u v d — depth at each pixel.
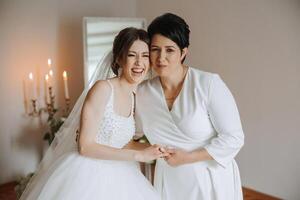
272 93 2.85
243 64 3.03
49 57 3.55
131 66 1.48
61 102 3.68
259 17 2.85
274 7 2.74
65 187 1.51
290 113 2.75
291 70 2.69
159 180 1.73
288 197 2.89
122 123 1.55
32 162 3.56
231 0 3.04
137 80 1.51
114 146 1.58
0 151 3.36
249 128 3.09
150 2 3.91
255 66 2.94
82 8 3.72
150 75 1.75
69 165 1.56
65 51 3.65
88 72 3.54
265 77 2.88
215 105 1.51
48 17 3.50
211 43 3.28
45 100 3.57
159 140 1.66
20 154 3.48
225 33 3.14
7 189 3.29
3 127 3.35
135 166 1.74
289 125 2.77
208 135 1.58
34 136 3.54
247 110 3.08
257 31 2.88
